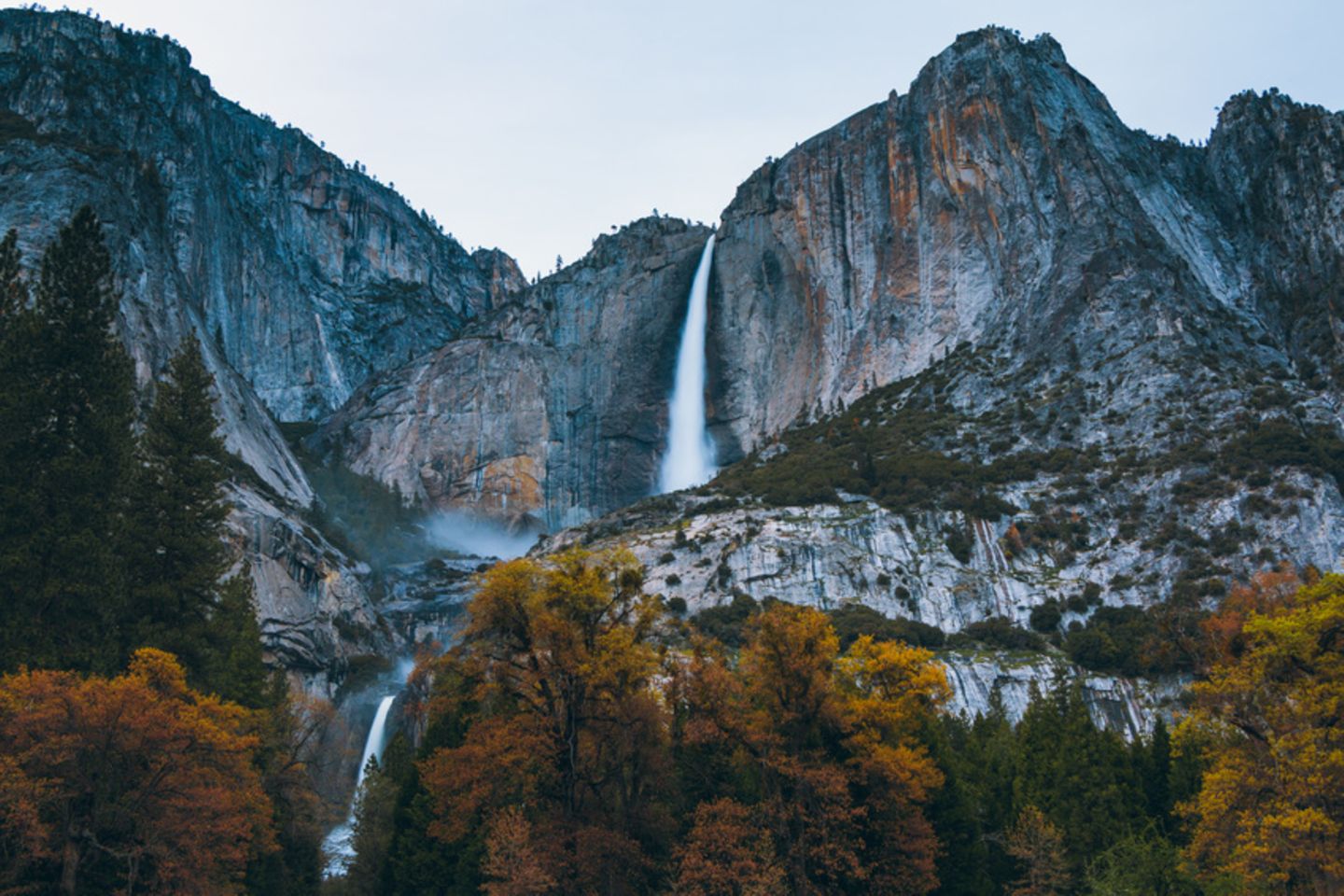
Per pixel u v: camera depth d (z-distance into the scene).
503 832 49.56
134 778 45.44
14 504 54.00
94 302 62.28
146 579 64.38
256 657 75.25
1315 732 44.31
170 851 45.09
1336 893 42.69
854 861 52.19
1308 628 46.53
